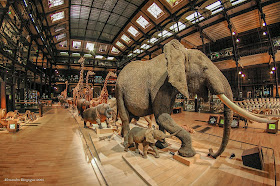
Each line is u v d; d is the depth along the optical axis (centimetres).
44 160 266
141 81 281
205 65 246
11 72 1034
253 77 1703
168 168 222
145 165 231
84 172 223
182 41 1759
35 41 1823
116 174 210
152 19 1988
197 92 266
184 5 1550
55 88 3491
